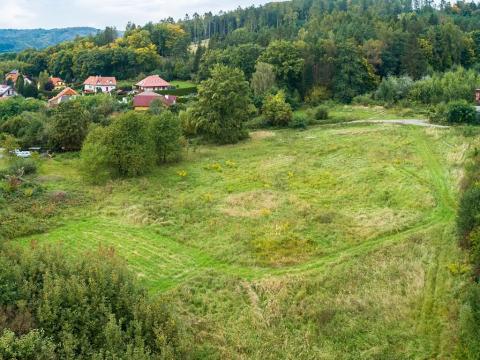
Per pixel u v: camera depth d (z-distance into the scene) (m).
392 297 23.98
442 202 35.88
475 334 19.23
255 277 26.45
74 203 37.28
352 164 46.97
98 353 18.02
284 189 41.00
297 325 22.44
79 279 21.02
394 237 30.80
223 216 34.78
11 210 34.81
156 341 18.56
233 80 59.59
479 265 24.41
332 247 29.66
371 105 78.69
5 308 18.89
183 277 26.67
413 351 20.28
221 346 21.00
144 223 33.75
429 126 59.22
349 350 20.70
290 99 80.12
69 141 58.31
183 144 54.91
